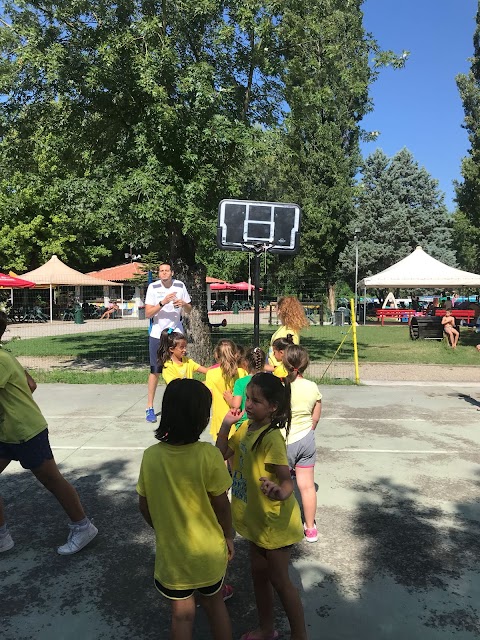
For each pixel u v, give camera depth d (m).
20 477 5.04
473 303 26.89
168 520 2.30
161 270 7.13
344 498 4.52
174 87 10.79
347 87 13.96
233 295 53.41
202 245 11.24
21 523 4.06
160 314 7.07
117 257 49.12
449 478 5.01
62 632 2.76
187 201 10.30
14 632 2.77
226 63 11.77
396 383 10.09
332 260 31.58
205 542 2.29
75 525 3.60
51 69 10.29
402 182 43.00
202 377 10.05
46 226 34.59
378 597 3.07
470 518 4.14
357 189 30.58
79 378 10.52
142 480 2.36
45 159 12.63
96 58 10.59
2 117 11.15
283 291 16.98
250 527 2.64
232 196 11.21
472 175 31.25
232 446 2.87
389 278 23.47
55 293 33.00
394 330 24.70
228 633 2.37
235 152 11.33
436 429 6.74
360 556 3.55
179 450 2.33
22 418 3.36
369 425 6.93
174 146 10.59
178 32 10.93
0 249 33.75
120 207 10.34
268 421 2.70
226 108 11.34
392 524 4.03
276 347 4.39
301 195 29.75
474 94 31.80
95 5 10.62
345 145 31.86
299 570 3.38
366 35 13.70
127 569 3.39
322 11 12.84
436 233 41.81
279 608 3.02
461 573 3.34
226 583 3.24
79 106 11.36
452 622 2.84
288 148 12.41
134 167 11.12
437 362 13.68
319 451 5.80
